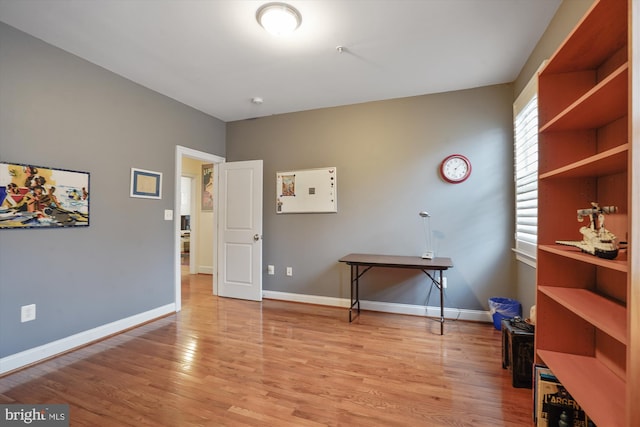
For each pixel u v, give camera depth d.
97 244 2.73
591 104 1.26
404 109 3.47
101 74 2.77
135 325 3.05
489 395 1.88
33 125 2.29
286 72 2.89
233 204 4.19
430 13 2.04
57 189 2.43
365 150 3.63
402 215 3.46
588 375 1.42
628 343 0.96
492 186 3.13
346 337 2.78
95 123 2.72
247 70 2.85
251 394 1.89
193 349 2.53
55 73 2.43
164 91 3.33
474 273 3.19
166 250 3.44
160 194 3.37
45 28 2.20
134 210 3.08
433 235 3.34
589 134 1.61
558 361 1.56
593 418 1.11
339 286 3.75
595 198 1.59
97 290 2.73
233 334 2.86
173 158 3.54
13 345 2.18
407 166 3.45
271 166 4.12
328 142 3.81
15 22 2.13
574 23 1.78
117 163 2.91
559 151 1.64
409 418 1.67
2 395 1.88
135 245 3.08
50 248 2.39
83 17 2.08
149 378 2.07
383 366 2.23
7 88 2.15
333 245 3.77
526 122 2.64
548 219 1.66
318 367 2.22
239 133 4.31
